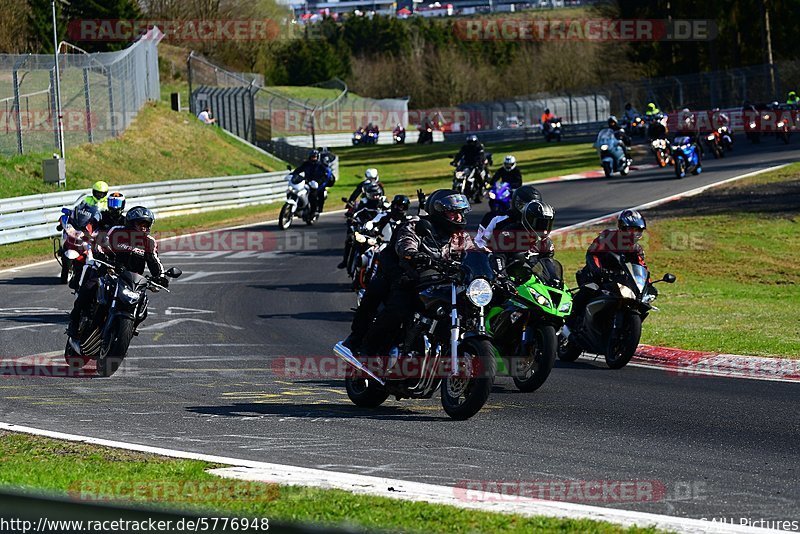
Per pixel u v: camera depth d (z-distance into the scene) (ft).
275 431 101.65
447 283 105.09
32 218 327.26
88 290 136.26
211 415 109.60
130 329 131.95
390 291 108.68
